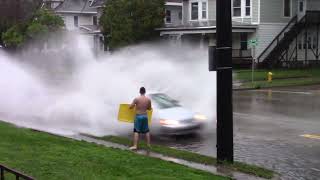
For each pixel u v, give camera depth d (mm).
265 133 19906
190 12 62469
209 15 60250
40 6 71000
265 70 52156
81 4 87750
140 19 56656
